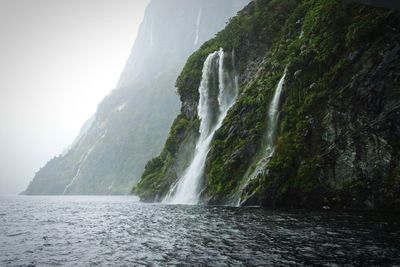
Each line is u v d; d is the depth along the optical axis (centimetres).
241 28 8119
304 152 4572
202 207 4900
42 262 1875
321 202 4231
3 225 3647
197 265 1680
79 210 6019
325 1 5738
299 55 5459
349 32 4756
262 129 5581
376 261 1638
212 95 8069
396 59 4150
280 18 7481
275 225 2752
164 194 7719
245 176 5272
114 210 5538
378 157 3981
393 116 3962
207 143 6694
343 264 1605
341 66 4694
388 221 2844
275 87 5847
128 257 1906
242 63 7800
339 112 4447
